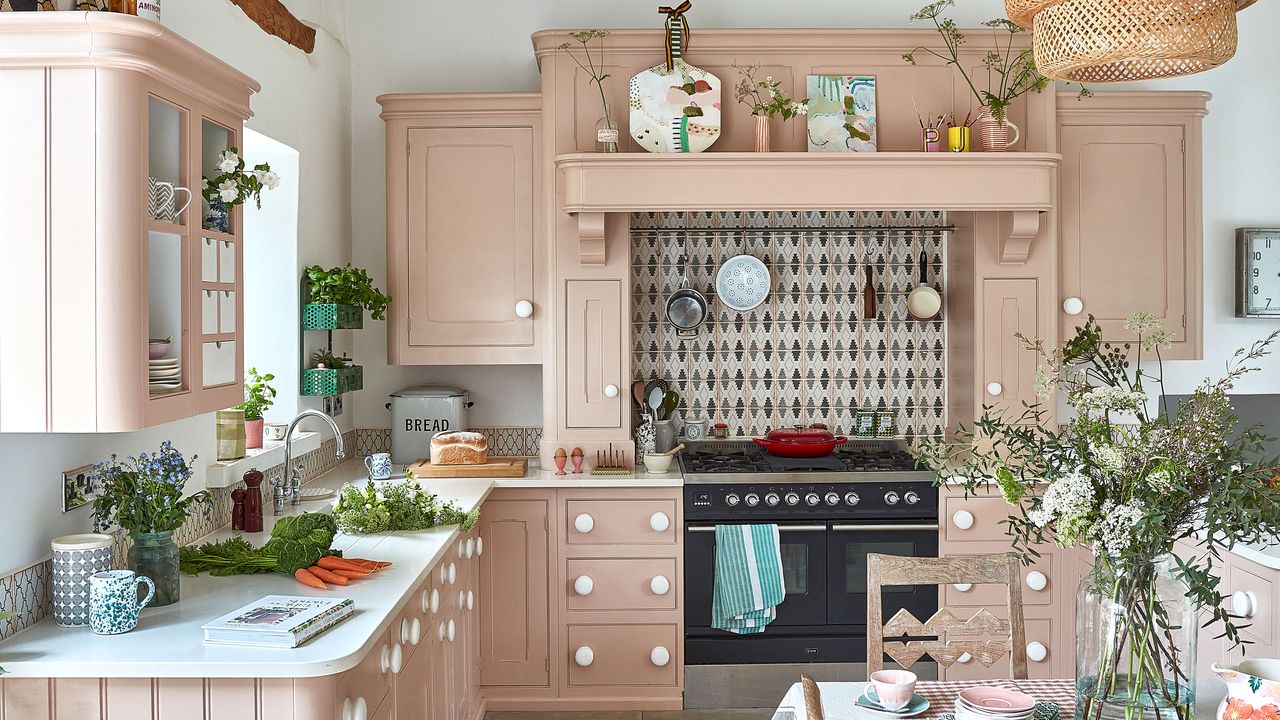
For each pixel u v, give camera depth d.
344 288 4.04
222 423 3.35
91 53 2.00
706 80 4.26
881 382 4.80
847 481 4.14
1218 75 4.74
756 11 4.68
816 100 4.29
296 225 3.95
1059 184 4.40
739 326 4.79
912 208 4.09
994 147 4.17
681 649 4.15
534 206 4.40
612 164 4.05
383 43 4.70
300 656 2.04
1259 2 4.75
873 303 4.73
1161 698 1.78
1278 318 4.70
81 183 2.04
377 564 2.71
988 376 4.36
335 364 4.16
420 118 4.39
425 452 4.50
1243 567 3.04
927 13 4.29
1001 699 2.03
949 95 4.32
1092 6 1.84
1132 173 4.42
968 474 2.02
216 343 2.44
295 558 2.65
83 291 2.04
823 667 4.15
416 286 4.41
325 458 4.32
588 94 4.28
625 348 4.32
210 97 2.37
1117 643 1.79
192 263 2.30
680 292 4.74
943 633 2.56
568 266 4.30
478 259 4.41
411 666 2.73
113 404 2.04
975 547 4.16
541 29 4.70
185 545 2.94
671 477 4.14
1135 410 1.83
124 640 2.15
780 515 4.14
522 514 4.14
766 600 4.09
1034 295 4.36
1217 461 1.72
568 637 4.17
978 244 4.36
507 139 4.39
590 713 4.16
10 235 2.04
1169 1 1.79
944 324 4.79
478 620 4.02
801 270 4.78
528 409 4.76
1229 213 4.77
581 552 4.15
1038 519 1.84
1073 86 4.62
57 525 2.40
